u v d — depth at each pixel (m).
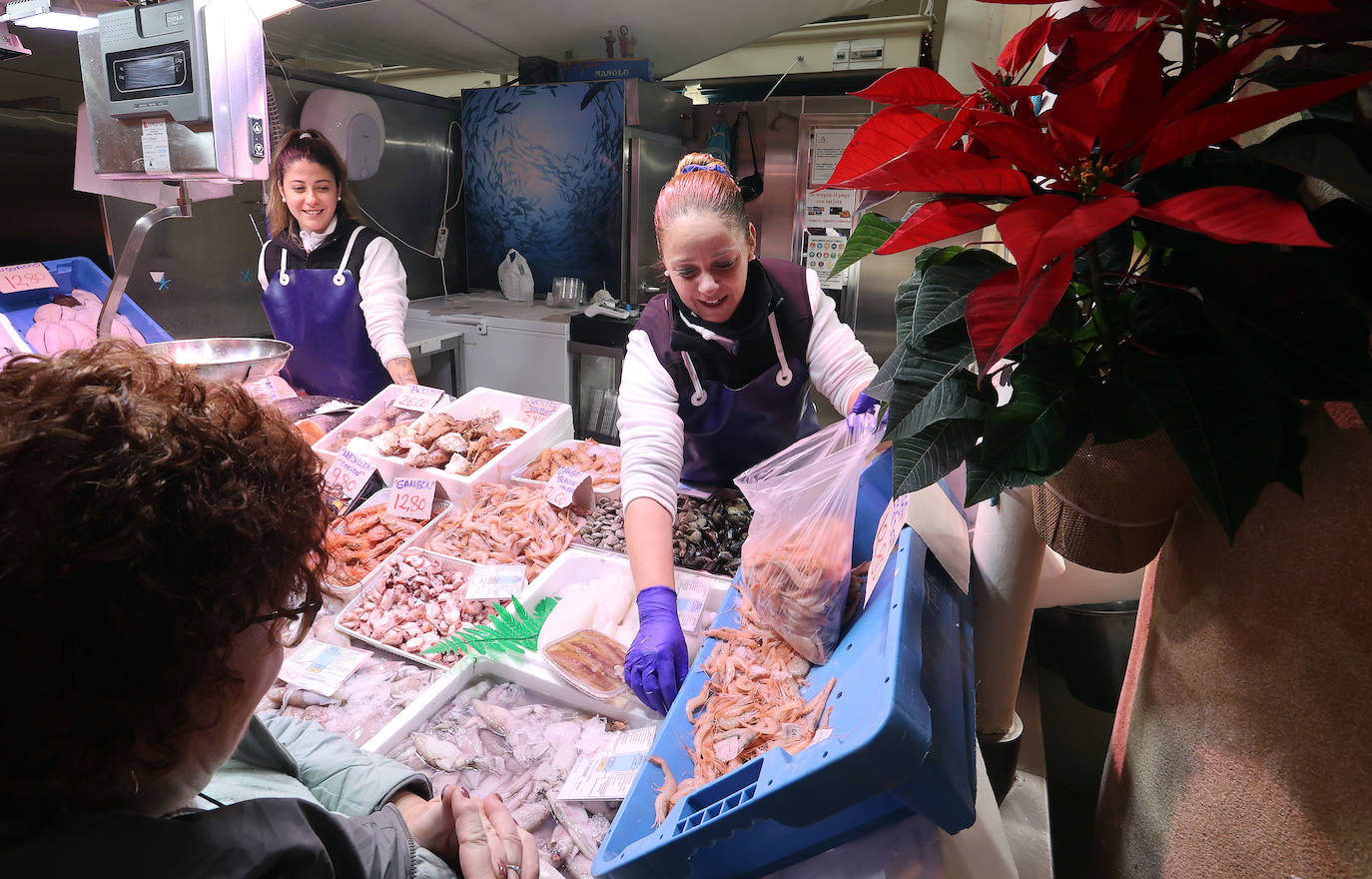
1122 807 0.89
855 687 0.88
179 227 3.38
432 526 1.81
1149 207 0.52
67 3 1.64
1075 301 0.63
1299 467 0.58
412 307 4.36
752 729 0.94
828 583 1.02
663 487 1.57
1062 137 0.55
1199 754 0.72
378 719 1.25
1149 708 0.82
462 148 4.60
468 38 4.17
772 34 4.07
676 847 0.78
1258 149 0.53
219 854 0.50
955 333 0.64
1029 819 1.12
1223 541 0.69
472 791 1.12
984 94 0.63
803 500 1.07
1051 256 0.46
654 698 1.21
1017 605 1.08
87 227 3.48
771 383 1.77
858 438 1.22
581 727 1.24
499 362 4.11
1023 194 0.59
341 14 3.77
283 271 2.84
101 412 0.44
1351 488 0.57
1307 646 0.60
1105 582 1.47
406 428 2.06
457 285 4.86
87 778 0.46
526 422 2.25
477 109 4.42
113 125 1.80
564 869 1.01
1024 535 1.04
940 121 0.63
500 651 1.36
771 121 4.23
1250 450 0.53
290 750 1.00
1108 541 0.76
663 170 4.39
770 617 1.04
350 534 1.77
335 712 1.27
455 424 2.06
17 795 0.46
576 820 1.05
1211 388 0.55
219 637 0.47
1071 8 0.94
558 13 3.79
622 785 1.07
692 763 0.97
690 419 1.79
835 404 1.81
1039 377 0.62
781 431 1.85
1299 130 0.53
